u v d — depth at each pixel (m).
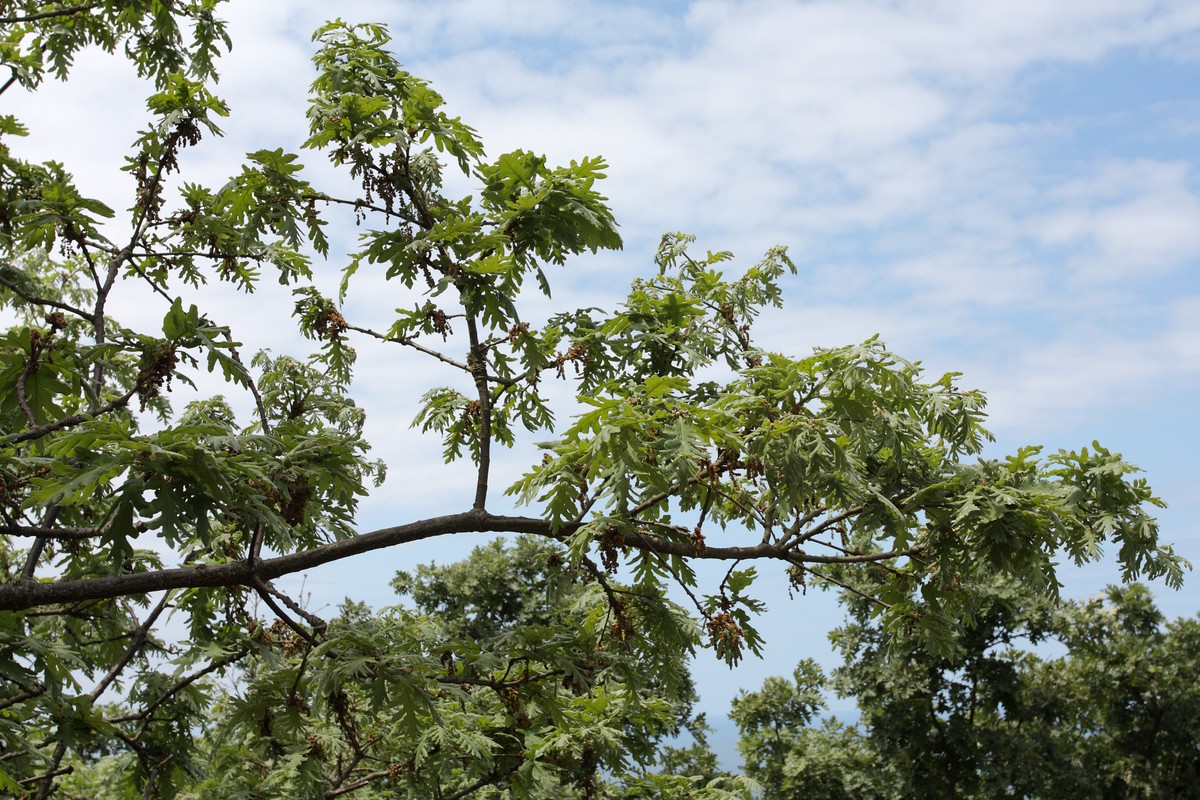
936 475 7.25
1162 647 28.16
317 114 7.51
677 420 5.84
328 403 8.56
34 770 8.30
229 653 8.43
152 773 8.09
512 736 7.97
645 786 9.47
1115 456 6.99
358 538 6.46
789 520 7.15
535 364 7.25
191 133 8.08
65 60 11.38
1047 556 6.85
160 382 6.31
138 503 4.96
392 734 7.07
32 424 6.41
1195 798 27.62
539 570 25.70
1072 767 27.39
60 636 8.91
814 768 27.64
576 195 7.12
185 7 10.69
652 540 6.62
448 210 7.77
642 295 8.16
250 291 8.89
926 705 27.92
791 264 9.19
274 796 9.23
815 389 6.62
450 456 8.53
